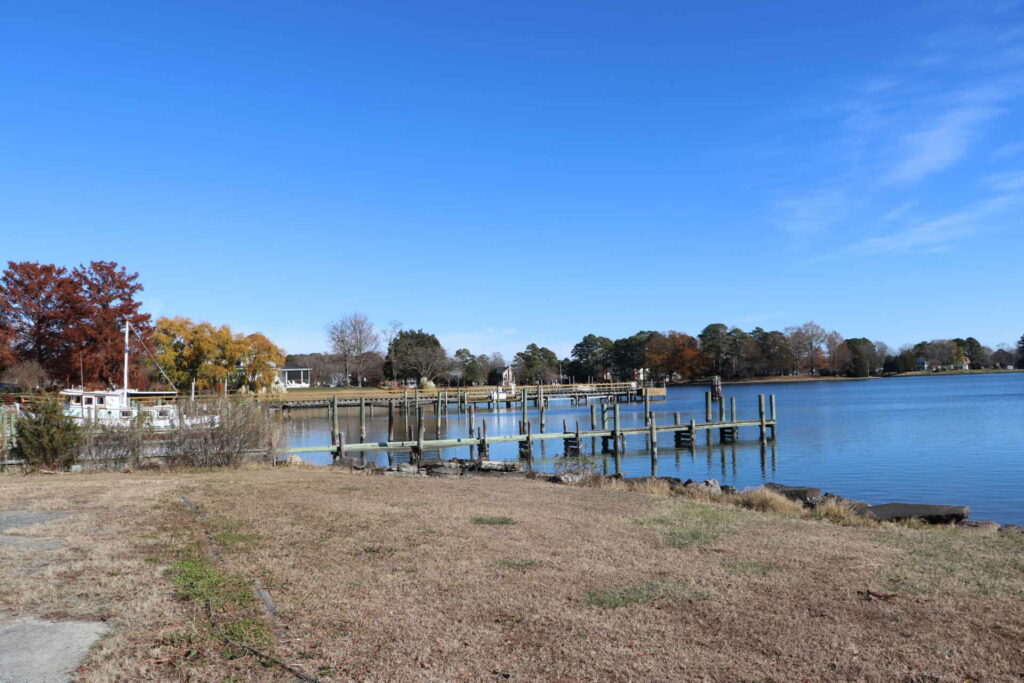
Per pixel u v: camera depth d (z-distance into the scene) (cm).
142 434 2456
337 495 1641
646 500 1672
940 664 619
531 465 3784
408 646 648
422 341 11869
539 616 744
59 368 4919
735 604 795
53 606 724
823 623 730
